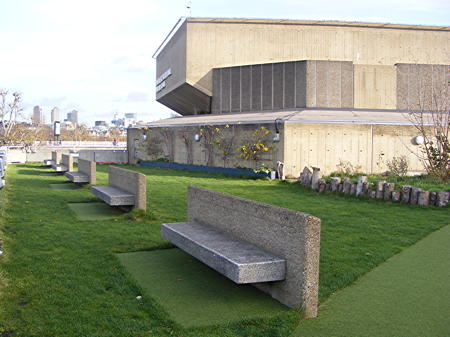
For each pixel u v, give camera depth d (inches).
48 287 242.8
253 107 1167.0
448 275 261.6
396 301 224.8
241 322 198.7
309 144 866.1
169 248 334.0
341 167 872.3
